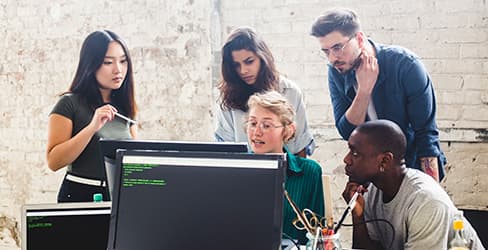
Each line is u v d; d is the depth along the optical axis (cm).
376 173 196
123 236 152
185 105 351
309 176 214
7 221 401
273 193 143
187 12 343
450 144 302
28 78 383
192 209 149
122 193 154
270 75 286
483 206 300
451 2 293
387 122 199
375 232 212
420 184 194
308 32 320
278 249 140
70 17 368
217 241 145
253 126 208
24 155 389
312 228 171
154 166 153
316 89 322
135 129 300
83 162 274
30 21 378
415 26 300
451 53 297
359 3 308
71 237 158
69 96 277
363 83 290
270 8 327
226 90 289
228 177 147
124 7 356
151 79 356
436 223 186
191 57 346
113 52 280
